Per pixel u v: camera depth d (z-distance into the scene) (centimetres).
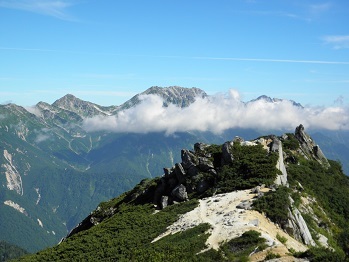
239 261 5406
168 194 10275
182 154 10562
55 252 8400
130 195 11931
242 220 6875
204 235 6606
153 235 7744
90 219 11850
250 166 9475
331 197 10731
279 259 5097
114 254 7425
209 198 8900
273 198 7550
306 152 13325
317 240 7838
